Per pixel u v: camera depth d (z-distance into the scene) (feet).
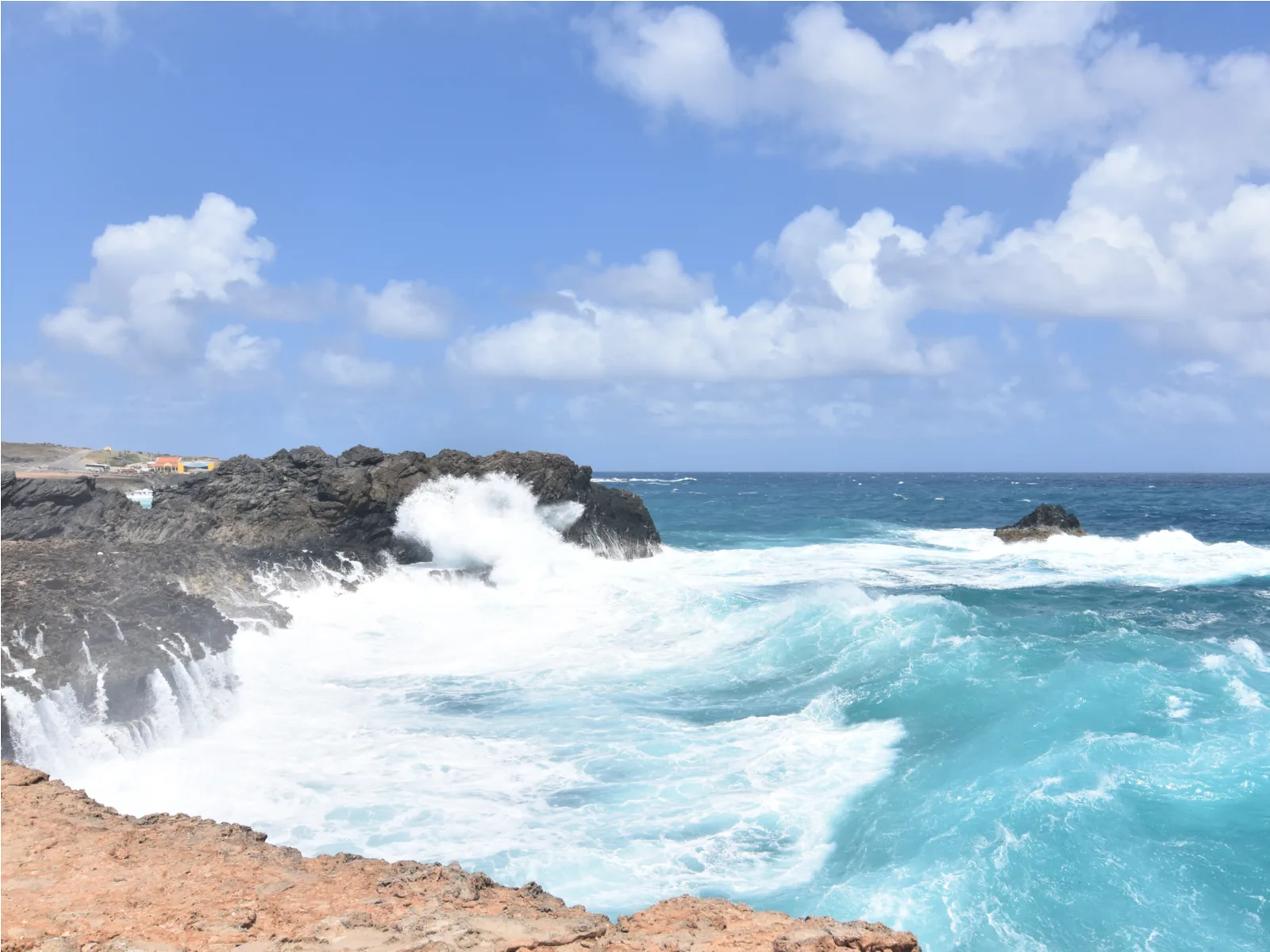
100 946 22.79
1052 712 50.06
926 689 57.11
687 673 67.97
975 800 41.42
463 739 54.70
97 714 52.75
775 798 44.78
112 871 28.43
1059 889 34.53
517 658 73.97
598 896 36.09
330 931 23.77
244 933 23.95
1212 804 39.27
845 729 53.72
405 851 40.04
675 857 39.27
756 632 76.48
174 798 46.03
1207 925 32.17
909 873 36.40
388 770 49.83
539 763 50.47
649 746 52.70
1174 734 46.09
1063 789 41.16
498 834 41.68
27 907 25.41
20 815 33.63
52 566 74.33
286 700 63.16
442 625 84.69
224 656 64.18
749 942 24.11
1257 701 49.62
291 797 46.14
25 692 49.62
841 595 84.28
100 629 58.08
